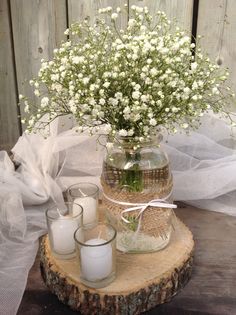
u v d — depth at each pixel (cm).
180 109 31
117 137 33
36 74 57
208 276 37
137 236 37
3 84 58
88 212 42
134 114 30
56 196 47
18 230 42
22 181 47
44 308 34
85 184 45
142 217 36
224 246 42
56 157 50
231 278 37
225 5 49
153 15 51
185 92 29
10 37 55
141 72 30
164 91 30
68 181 50
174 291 35
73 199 43
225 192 48
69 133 49
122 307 32
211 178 48
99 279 33
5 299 34
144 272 35
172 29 50
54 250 37
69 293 34
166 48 29
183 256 37
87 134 48
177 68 31
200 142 50
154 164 35
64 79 31
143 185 35
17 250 41
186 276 36
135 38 30
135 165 35
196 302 34
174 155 50
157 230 37
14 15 54
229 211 48
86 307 33
